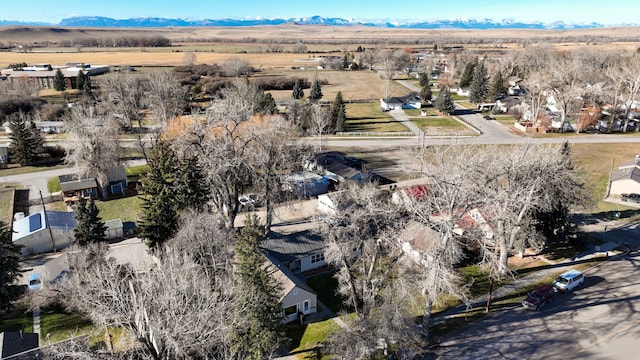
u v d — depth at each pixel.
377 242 36.22
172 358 21.81
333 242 34.38
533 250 44.19
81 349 21.66
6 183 65.75
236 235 39.50
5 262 33.97
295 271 42.22
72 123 61.69
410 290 30.52
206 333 21.69
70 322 34.09
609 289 36.59
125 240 49.25
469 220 41.12
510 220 36.47
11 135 77.44
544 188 37.34
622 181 57.25
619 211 53.12
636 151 77.44
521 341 30.50
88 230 43.38
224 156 43.38
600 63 153.75
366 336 27.03
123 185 63.38
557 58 152.25
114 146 60.91
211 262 33.19
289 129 58.91
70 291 35.50
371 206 35.75
